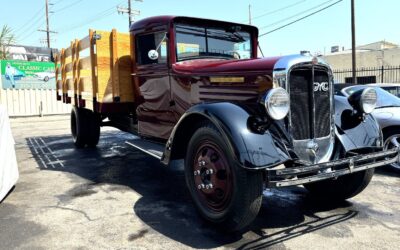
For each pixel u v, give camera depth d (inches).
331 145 145.7
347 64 1057.5
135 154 282.0
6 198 176.4
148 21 195.8
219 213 130.6
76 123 305.4
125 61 216.8
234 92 150.0
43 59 1020.5
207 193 135.1
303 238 129.3
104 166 242.1
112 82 216.1
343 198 162.9
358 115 153.4
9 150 185.5
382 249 120.6
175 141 152.2
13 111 682.8
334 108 147.9
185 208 159.8
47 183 201.9
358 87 242.8
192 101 171.8
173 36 183.8
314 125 140.3
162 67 189.5
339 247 122.1
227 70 153.0
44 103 708.0
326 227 138.8
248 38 215.5
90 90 237.3
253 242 126.3
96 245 125.0
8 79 730.2
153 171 227.5
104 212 155.5
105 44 219.5
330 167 125.9
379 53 1000.9
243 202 121.1
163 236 131.4
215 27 200.1
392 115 218.7
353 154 145.6
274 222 144.0
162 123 195.8
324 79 144.5
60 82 343.0
